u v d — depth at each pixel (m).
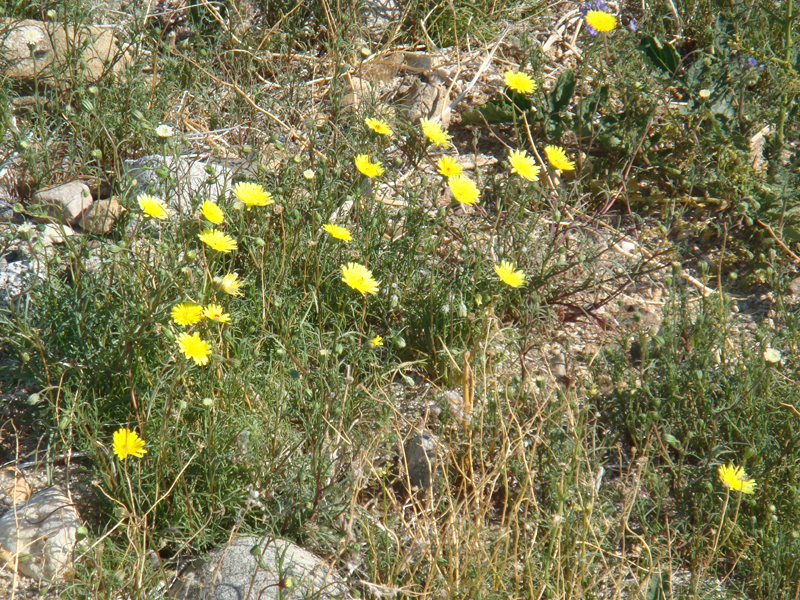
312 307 3.40
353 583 2.45
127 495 2.51
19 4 4.38
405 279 3.49
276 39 5.09
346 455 2.67
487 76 5.21
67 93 4.29
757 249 4.11
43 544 2.48
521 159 3.51
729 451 2.85
